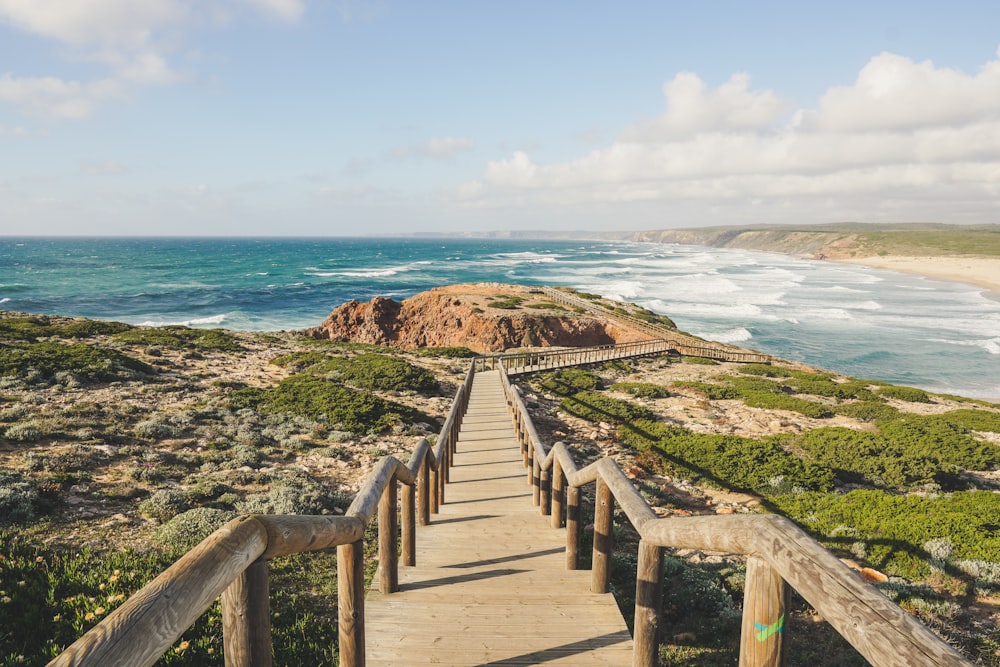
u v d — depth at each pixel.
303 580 6.35
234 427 13.28
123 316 56.81
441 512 7.46
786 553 1.62
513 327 40.38
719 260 164.38
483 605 4.48
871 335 54.19
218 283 85.62
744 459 14.02
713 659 5.25
